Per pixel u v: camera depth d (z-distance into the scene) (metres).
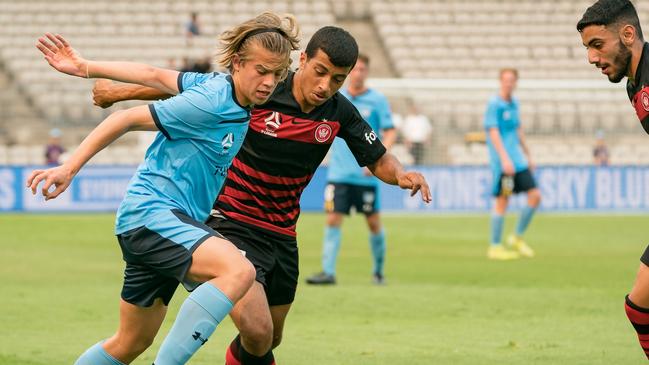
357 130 18.59
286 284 18.39
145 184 15.87
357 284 35.62
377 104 35.88
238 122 15.94
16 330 25.84
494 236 45.03
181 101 15.45
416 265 41.91
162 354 14.98
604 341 24.66
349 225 60.00
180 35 86.62
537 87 70.06
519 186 45.09
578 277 37.97
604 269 40.59
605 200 67.31
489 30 91.00
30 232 52.66
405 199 66.69
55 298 31.53
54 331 25.73
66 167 14.91
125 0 88.75
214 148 15.92
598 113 70.31
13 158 69.75
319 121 17.92
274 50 15.40
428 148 68.50
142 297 16.22
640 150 70.38
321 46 16.91
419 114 68.81
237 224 17.92
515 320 27.97
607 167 67.19
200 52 83.31
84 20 86.44
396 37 89.38
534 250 48.03
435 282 36.38
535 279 37.34
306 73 17.25
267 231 17.98
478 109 69.12
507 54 89.00
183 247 15.32
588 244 50.72
